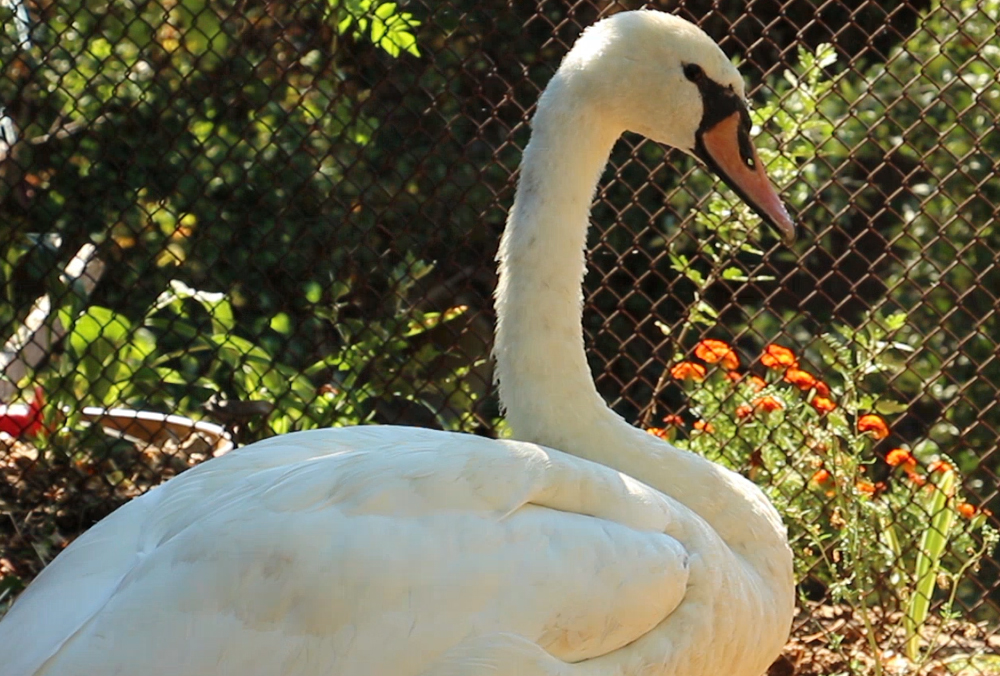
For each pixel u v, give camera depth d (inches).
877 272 306.2
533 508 114.3
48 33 229.3
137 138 230.1
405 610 105.2
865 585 186.5
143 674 99.3
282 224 208.5
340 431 127.6
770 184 141.9
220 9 236.5
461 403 214.5
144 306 235.1
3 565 195.2
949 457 185.3
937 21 277.4
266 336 223.9
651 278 278.4
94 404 210.4
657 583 114.6
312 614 103.5
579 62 137.6
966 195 280.5
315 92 231.3
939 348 281.1
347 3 195.6
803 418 181.9
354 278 213.6
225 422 206.1
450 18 236.4
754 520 132.3
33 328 234.2
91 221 223.6
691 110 140.0
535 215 135.2
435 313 209.6
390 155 191.5
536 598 108.8
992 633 188.2
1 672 102.7
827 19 293.1
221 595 103.1
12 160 198.5
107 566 110.2
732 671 126.3
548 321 134.3
